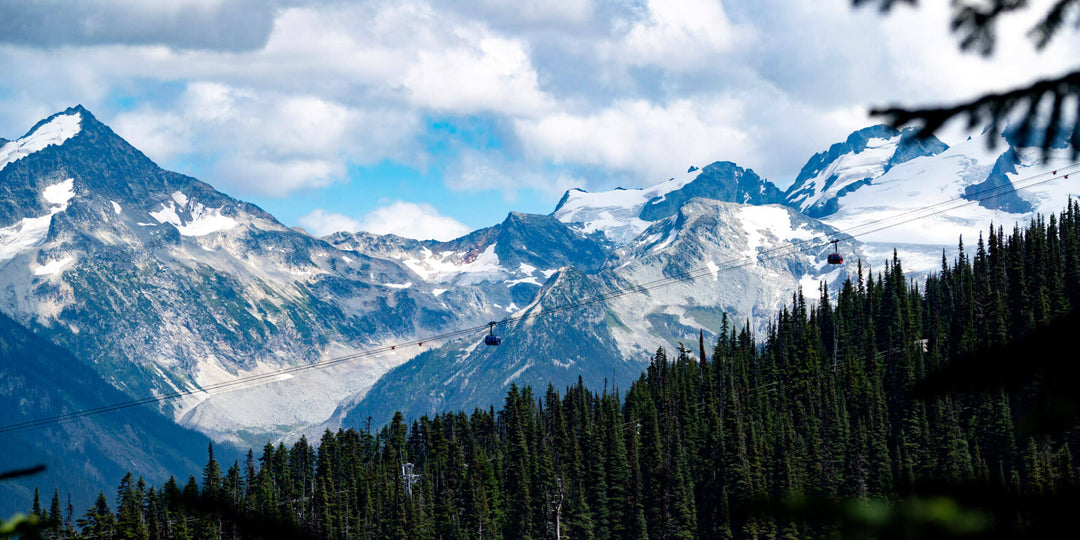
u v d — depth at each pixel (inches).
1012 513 291.1
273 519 346.0
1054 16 388.2
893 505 315.6
